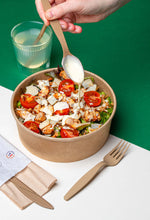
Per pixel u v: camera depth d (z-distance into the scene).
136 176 0.72
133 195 0.70
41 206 0.67
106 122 0.70
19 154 0.73
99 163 0.72
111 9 0.83
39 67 0.87
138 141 0.78
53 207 0.67
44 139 0.68
